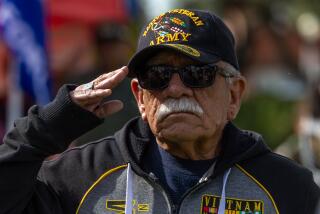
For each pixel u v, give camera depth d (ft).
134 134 30.30
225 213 29.30
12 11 47.09
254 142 30.55
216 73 28.68
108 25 54.24
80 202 29.32
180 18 29.12
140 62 28.66
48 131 27.86
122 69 27.71
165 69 28.40
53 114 27.84
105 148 30.32
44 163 30.22
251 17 66.39
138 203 29.37
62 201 29.43
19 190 28.07
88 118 27.91
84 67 58.49
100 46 53.93
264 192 29.66
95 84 27.86
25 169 27.99
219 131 29.58
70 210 29.32
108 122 47.75
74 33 59.93
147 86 28.53
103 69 53.93
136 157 29.89
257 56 68.44
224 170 29.58
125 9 60.70
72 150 30.60
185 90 28.25
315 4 86.22
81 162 29.96
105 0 59.41
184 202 29.19
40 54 47.06
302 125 48.19
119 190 29.48
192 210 29.19
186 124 28.19
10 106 48.08
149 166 29.96
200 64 28.35
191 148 29.27
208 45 28.86
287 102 67.10
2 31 48.57
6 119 51.83
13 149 27.96
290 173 30.19
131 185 29.50
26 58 47.24
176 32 28.78
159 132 28.58
